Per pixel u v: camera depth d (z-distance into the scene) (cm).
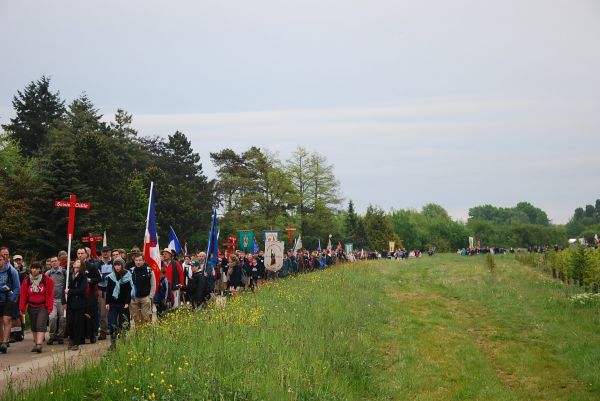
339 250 5903
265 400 980
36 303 1409
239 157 8125
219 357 1128
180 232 6172
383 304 2533
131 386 952
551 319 2148
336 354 1445
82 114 6969
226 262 2575
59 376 981
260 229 6938
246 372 1067
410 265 5700
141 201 5662
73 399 913
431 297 2867
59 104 7600
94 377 1001
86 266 1466
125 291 1434
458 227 14725
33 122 7119
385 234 9656
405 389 1395
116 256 1445
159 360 1055
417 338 1925
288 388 1053
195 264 1869
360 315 2109
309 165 7600
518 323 2134
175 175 7719
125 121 7700
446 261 6931
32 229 3828
